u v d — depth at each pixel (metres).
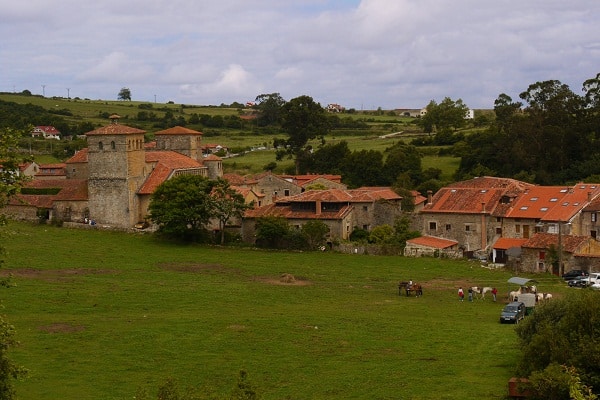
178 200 125.94
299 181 171.75
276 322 75.88
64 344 66.94
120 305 82.31
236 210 128.75
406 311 83.38
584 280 97.06
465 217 124.75
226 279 100.25
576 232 116.00
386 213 130.50
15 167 46.69
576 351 52.78
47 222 136.38
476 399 53.62
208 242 128.50
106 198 136.38
